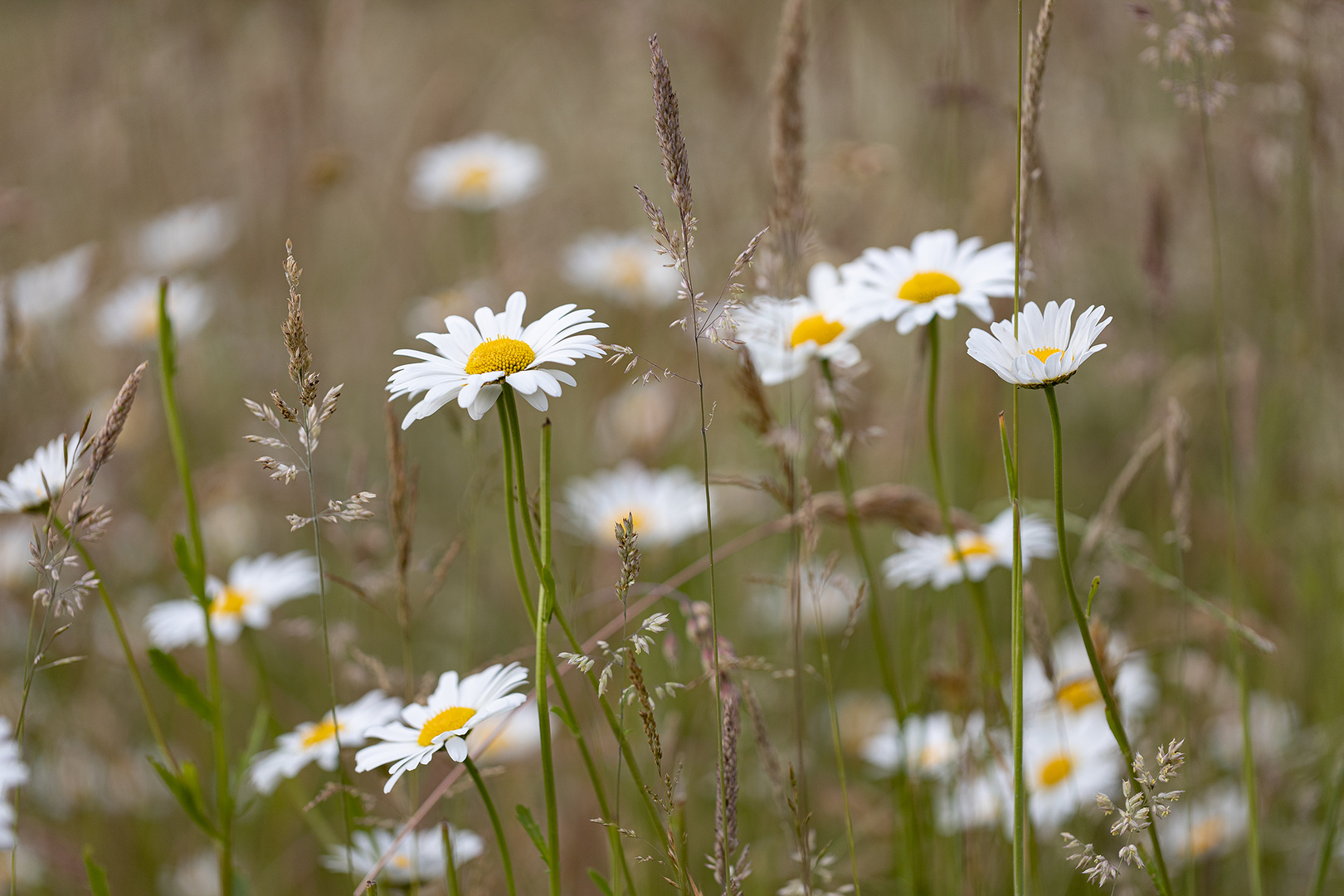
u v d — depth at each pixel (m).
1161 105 4.84
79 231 6.27
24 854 3.23
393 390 1.70
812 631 3.79
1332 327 4.01
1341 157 3.86
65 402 4.94
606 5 6.21
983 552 2.84
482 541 4.68
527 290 5.34
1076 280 4.75
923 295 2.42
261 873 3.39
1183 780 2.92
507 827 3.14
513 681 1.90
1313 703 3.53
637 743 3.05
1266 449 4.10
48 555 2.01
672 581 2.71
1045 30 1.90
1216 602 3.41
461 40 7.83
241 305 5.81
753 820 3.02
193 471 5.04
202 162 6.44
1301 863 3.01
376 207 6.41
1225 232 4.66
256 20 6.54
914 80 5.28
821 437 2.52
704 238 5.16
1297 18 3.59
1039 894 2.38
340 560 4.25
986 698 2.52
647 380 1.70
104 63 6.28
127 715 3.91
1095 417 4.70
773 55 5.52
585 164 6.59
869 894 3.00
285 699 3.88
